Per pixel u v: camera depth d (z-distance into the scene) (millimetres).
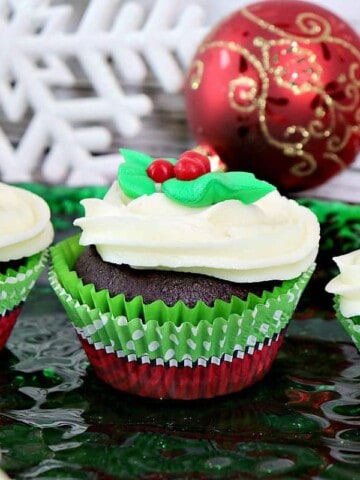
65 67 472
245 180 305
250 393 315
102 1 458
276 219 310
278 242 302
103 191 413
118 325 300
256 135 375
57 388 317
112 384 317
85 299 307
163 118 478
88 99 474
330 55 369
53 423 296
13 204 328
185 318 297
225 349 304
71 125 491
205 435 291
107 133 470
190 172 309
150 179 317
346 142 382
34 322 357
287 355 336
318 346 342
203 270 300
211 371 308
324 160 383
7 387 317
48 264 392
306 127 372
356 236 379
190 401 312
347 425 296
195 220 300
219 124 379
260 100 370
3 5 471
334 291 302
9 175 483
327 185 463
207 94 379
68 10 465
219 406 308
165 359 304
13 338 346
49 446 283
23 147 480
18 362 332
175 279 301
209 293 300
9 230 320
